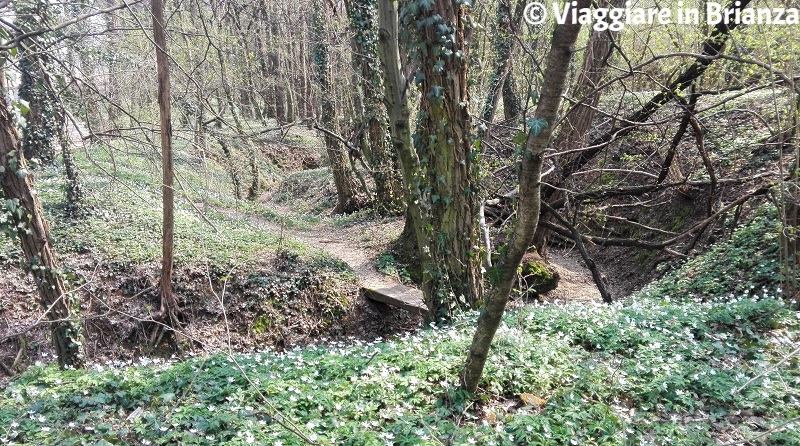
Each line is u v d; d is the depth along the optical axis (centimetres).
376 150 1872
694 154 1307
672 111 1290
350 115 1997
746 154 1195
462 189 818
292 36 2030
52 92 791
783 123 893
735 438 429
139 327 1081
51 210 1352
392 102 829
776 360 544
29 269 759
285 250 1391
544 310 751
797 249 809
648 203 1273
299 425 448
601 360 581
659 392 499
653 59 865
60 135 1274
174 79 1223
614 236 1522
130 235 1310
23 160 722
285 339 1193
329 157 2075
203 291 1185
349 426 443
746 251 903
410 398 498
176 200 1706
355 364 568
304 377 531
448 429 439
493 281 407
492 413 470
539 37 1132
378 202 1988
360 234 1784
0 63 647
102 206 1444
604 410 456
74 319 692
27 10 808
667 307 708
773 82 747
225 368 571
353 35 1630
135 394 518
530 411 480
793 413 441
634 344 610
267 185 2730
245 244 1416
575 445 415
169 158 971
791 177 838
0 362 962
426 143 808
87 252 1209
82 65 1052
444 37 742
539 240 1332
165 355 1078
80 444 432
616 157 1487
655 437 430
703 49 915
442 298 841
